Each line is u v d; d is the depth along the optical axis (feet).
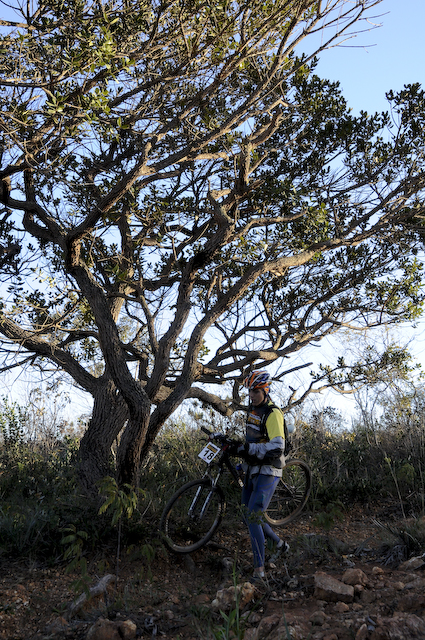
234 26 18.26
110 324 17.83
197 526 16.10
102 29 15.56
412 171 22.34
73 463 21.67
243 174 19.06
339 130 23.07
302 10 16.29
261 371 15.52
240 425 24.38
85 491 19.43
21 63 17.17
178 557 14.92
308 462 22.15
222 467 15.97
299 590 12.23
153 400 20.29
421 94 22.44
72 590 12.64
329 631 9.71
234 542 15.99
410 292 24.75
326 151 24.09
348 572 12.23
